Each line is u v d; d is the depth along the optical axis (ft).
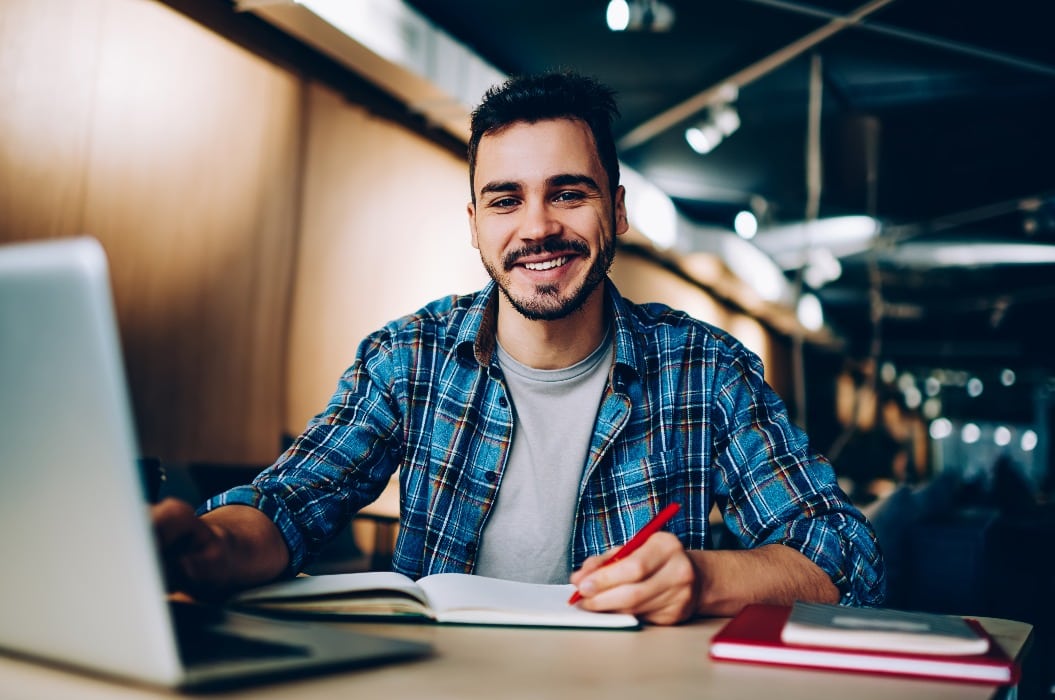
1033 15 15.60
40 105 10.77
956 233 30.40
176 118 12.75
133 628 1.85
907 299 42.39
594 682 2.26
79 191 11.29
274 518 3.74
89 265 1.67
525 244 4.76
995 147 22.81
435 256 18.85
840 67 18.58
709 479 5.00
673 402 5.10
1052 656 10.60
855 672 2.45
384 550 14.11
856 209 24.49
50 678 1.98
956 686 2.32
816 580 3.75
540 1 15.67
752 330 40.75
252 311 14.16
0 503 1.97
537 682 2.23
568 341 5.02
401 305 17.79
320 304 15.62
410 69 15.46
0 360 1.86
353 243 16.39
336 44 14.62
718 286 34.42
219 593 3.19
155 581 1.80
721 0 15.35
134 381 12.10
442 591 3.29
